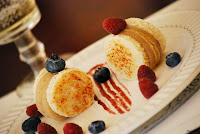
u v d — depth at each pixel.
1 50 0.82
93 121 0.44
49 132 0.43
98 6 0.84
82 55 0.56
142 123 0.38
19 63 0.83
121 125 0.40
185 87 0.38
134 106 0.43
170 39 0.48
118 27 0.45
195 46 0.43
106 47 0.47
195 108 0.38
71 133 0.42
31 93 0.53
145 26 0.46
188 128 0.37
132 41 0.45
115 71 0.48
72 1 0.84
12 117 0.50
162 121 0.39
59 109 0.45
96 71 0.50
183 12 0.50
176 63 0.44
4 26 0.56
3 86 0.79
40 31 0.86
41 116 0.48
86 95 0.46
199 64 0.39
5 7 0.55
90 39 0.76
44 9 0.85
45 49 0.82
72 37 0.81
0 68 0.83
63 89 0.45
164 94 0.39
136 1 0.81
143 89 0.42
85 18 0.83
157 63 0.46
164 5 0.75
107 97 0.47
